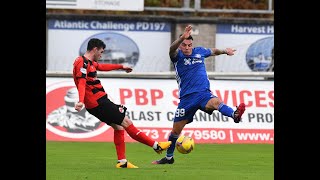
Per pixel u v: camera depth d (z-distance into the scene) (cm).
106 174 2456
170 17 5556
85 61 2623
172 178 2344
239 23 5631
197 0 5494
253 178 2381
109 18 5547
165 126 4175
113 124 2703
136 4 5328
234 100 4244
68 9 5659
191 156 3294
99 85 2678
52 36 5534
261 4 5997
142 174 2461
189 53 2850
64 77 4188
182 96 2859
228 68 5647
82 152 3431
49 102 4147
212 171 2612
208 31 5588
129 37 5569
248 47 5656
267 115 4247
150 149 3716
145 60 5591
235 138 4181
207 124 4172
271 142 4216
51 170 2592
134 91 4219
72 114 4147
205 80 2859
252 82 4288
